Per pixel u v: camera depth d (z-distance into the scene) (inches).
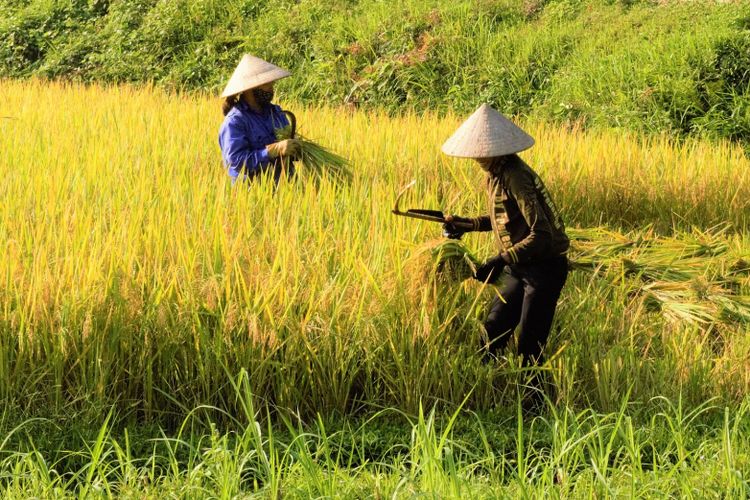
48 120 513.7
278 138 348.2
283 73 339.3
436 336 260.8
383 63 821.9
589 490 206.1
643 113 672.4
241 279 261.7
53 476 223.5
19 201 311.9
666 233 442.6
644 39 757.3
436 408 261.0
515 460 227.9
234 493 200.1
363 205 335.6
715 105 657.6
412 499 191.5
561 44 791.1
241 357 253.3
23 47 974.4
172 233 287.3
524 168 252.8
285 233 298.8
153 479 208.2
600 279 321.1
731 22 722.8
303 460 202.5
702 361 276.8
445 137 510.0
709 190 464.1
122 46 946.1
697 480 209.6
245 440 211.2
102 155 399.5
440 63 812.6
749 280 343.3
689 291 324.2
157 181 347.3
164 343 252.5
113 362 252.2
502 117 252.4
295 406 256.5
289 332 257.6
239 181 335.6
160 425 248.8
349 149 470.0
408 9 876.0
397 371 262.4
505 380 268.2
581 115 701.3
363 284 263.9
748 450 226.7
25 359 245.8
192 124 518.6
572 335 276.8
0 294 255.0
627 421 216.8
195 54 907.4
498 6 863.7
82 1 1030.4
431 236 307.0
